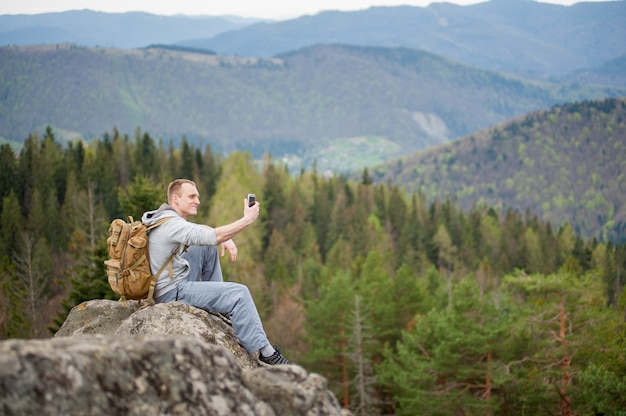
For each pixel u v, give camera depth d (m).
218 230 5.66
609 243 136.00
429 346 32.38
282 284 74.38
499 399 29.72
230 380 3.56
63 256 86.75
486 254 157.75
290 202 150.25
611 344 29.58
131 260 5.71
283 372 3.96
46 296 53.91
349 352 38.62
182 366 3.39
